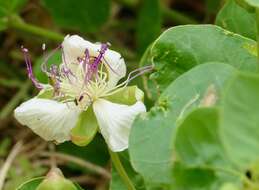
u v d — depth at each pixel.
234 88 0.20
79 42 0.32
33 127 0.30
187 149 0.24
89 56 0.32
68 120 0.30
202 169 0.24
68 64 0.32
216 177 0.24
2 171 0.43
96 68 0.31
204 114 0.24
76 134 0.30
